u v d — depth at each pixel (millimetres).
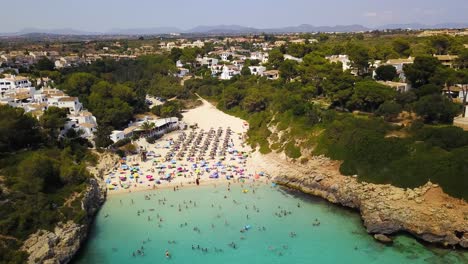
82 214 71562
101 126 117375
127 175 99250
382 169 78750
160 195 89188
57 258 62594
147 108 165000
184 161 109188
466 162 70375
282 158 101125
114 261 64875
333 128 94250
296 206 83625
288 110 116062
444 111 90812
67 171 80000
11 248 59000
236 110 168750
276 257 65188
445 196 69188
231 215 79562
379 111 100312
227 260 64438
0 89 146000
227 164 106938
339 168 86312
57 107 111812
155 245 69188
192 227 75000
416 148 78938
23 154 85500
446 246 67625
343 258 64938
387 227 72000
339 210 82062
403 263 63219
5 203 65688
